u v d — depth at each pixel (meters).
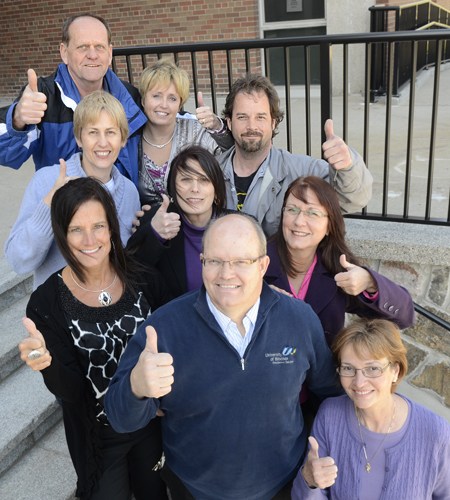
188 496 1.78
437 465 1.70
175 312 1.55
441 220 2.72
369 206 3.47
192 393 1.52
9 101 8.53
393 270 2.81
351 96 6.91
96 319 1.72
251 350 1.50
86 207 1.63
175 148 2.53
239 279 1.45
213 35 7.20
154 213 2.15
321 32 7.12
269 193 2.29
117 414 1.43
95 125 1.93
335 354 1.75
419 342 2.96
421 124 5.28
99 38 2.25
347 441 1.77
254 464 1.60
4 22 8.03
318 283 1.93
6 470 2.30
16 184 4.21
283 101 6.89
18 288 2.95
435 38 2.36
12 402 2.46
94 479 1.82
